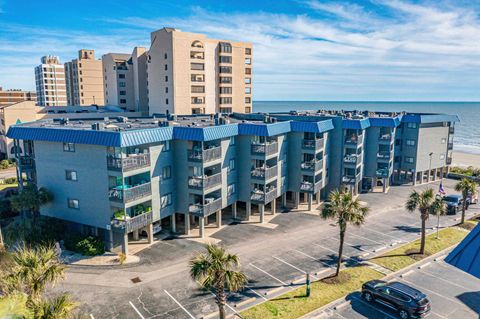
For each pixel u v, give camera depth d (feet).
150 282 104.73
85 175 123.03
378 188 214.48
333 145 188.24
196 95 307.58
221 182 143.95
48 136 124.16
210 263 74.33
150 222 127.75
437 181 232.32
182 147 134.62
